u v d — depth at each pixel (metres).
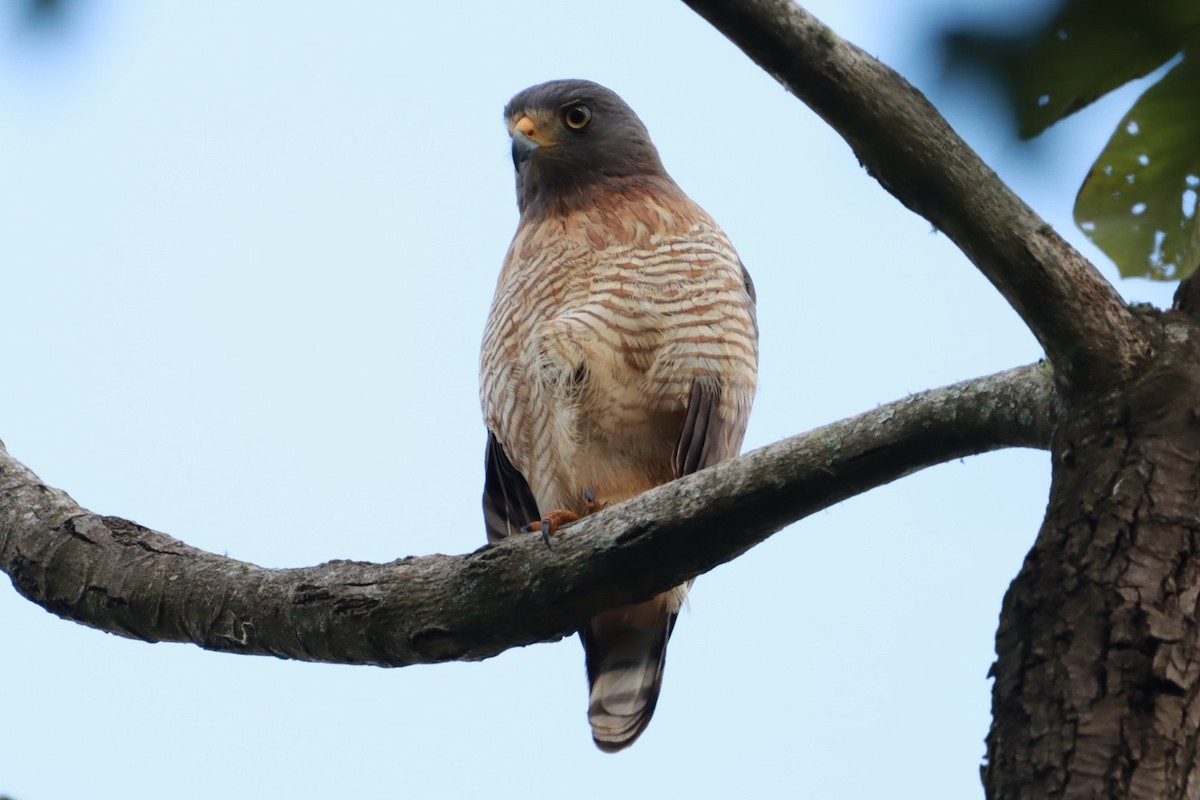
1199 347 6.01
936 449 6.84
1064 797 5.04
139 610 8.89
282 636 8.62
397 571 8.41
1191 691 5.14
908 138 6.00
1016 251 6.06
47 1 3.02
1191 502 5.53
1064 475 5.91
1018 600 5.55
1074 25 3.18
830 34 5.86
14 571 9.24
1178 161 4.83
